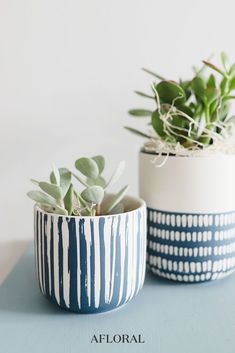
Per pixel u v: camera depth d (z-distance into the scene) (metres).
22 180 0.71
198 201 0.50
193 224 0.51
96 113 0.69
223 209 0.51
